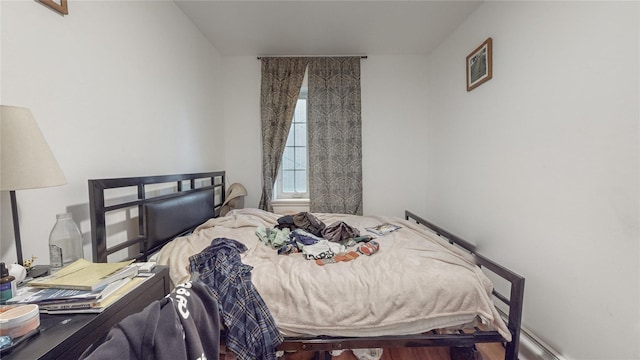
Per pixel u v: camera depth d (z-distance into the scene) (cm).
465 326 118
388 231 192
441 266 127
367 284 117
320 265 131
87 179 114
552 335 133
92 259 110
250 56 280
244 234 165
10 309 56
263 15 204
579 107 118
